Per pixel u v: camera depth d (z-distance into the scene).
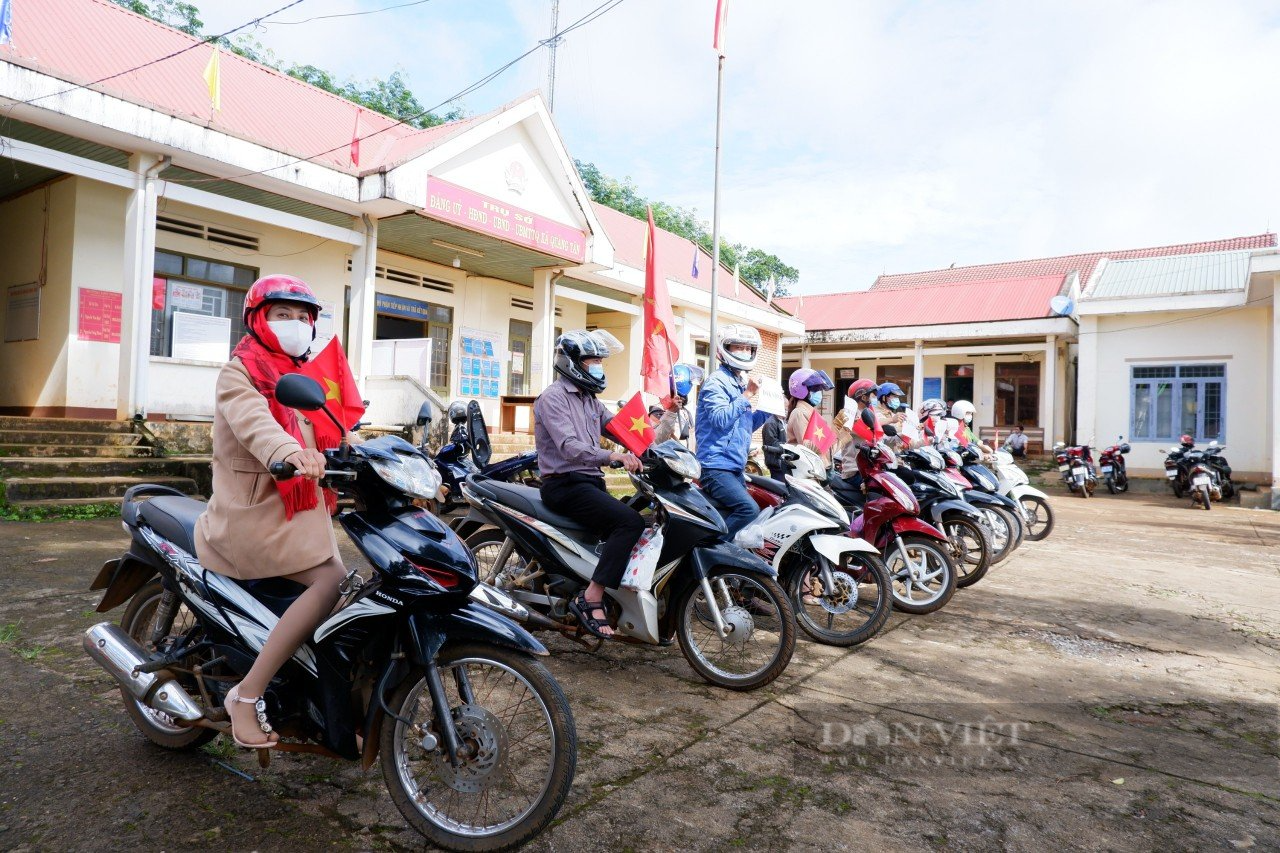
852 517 5.67
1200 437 18.25
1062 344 22.27
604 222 18.47
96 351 10.00
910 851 2.39
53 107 7.97
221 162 9.30
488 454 5.78
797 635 4.70
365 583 2.26
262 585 2.37
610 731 3.18
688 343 18.09
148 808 2.41
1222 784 2.91
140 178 9.01
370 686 2.39
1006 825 2.57
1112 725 3.48
